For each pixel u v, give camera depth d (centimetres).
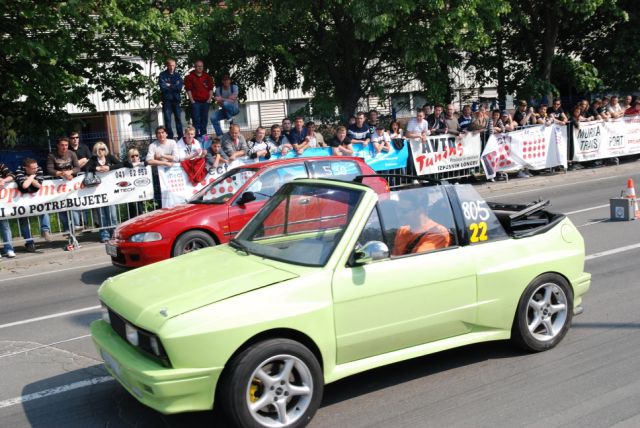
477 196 543
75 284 948
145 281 474
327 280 445
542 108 1811
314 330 435
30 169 1160
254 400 414
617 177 1753
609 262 868
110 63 1731
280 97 2900
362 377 523
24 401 509
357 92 1952
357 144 1481
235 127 1342
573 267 570
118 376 438
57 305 827
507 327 538
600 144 1897
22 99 1875
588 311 669
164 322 397
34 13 1330
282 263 467
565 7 1973
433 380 511
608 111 1941
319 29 1852
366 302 459
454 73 2275
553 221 584
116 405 491
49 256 1139
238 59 1938
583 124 1856
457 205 525
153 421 458
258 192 963
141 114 2114
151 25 1546
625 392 471
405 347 490
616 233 1049
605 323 627
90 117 2478
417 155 1569
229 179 997
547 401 464
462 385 498
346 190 497
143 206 1284
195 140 1355
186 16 1625
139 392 411
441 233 511
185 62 1853
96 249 1187
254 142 1401
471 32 1694
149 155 1279
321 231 482
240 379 403
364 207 478
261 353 409
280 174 985
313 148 1417
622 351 552
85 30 1516
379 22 1506
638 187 1553
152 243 891
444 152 1609
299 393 425
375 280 464
